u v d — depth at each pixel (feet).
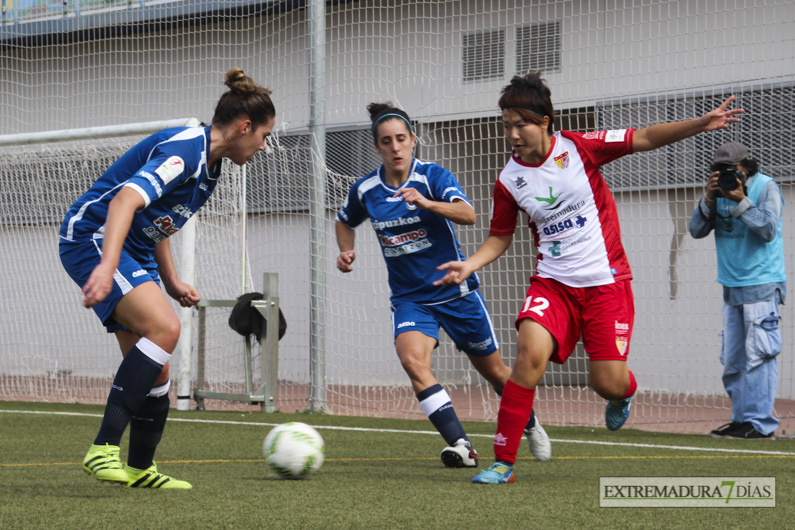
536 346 25.94
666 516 19.71
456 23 69.62
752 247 43.19
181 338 58.70
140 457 23.66
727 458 34.32
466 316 31.27
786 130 62.23
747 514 20.10
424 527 18.06
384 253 31.78
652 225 67.56
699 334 67.00
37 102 82.33
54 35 79.20
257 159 71.87
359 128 71.46
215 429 44.93
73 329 78.28
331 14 73.00
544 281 26.84
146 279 22.94
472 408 63.31
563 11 66.03
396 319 31.37
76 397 70.28
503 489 24.07
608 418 30.58
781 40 61.36
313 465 26.13
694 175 64.95
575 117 65.82
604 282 26.58
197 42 76.02
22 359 80.28
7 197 78.33
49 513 19.10
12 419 49.42
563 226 26.66
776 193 43.27
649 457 34.63
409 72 70.85
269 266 74.23
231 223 65.77
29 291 79.15
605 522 18.88
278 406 61.16
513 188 27.14
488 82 68.39
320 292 58.34
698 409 61.00
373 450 36.83
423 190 31.01
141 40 77.92
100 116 79.56
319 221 58.75
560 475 27.91
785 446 39.50
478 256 27.30
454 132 70.03
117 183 23.04
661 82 64.13
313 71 59.36
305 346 73.87
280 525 17.99
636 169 67.00
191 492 22.82
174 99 76.89
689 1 63.41
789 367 64.95
